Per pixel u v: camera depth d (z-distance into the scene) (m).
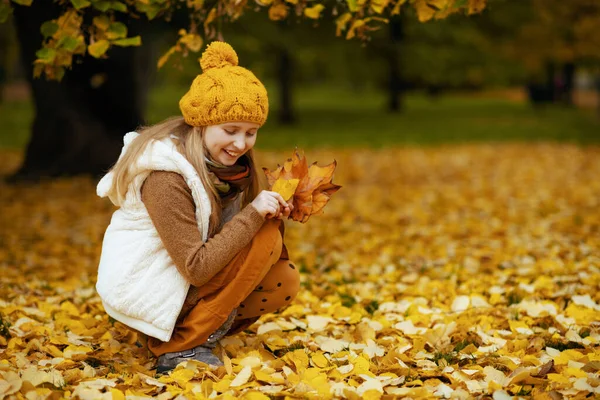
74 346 3.55
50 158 10.80
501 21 17.56
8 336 3.73
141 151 3.14
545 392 2.88
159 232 3.12
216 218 3.24
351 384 3.08
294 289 3.54
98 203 9.05
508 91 48.31
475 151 15.75
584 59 14.98
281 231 3.42
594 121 23.92
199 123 3.15
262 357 3.46
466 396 2.89
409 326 3.92
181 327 3.25
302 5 4.11
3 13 3.93
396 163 13.79
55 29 3.85
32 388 2.87
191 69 17.56
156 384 3.03
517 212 8.13
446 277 5.23
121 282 3.16
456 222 7.64
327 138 18.78
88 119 10.85
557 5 12.68
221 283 3.19
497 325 3.99
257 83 3.19
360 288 4.88
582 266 5.24
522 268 5.31
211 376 3.12
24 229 7.50
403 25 18.09
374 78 28.44
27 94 38.34
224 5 4.04
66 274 5.60
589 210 8.12
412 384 3.08
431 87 35.44
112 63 10.63
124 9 3.90
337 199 9.61
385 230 7.38
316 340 3.77
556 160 13.67
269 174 3.37
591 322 3.91
